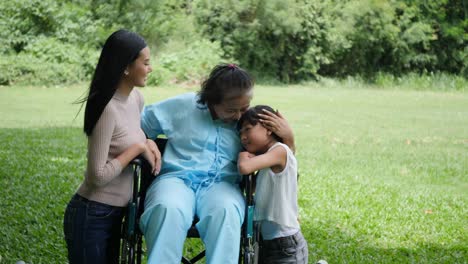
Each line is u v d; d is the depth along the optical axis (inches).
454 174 329.7
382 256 189.5
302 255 139.9
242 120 135.3
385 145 419.2
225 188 131.8
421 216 238.4
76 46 845.8
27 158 309.9
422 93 895.1
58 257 176.6
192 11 978.1
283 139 135.4
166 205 122.3
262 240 139.2
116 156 126.8
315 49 995.3
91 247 127.3
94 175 122.0
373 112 623.2
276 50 991.0
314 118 556.7
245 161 127.5
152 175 139.3
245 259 126.9
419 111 646.5
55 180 263.3
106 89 122.6
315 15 994.1
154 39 917.2
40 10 858.8
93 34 868.6
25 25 857.5
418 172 331.6
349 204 250.4
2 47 834.8
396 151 395.2
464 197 276.2
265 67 997.8
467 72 1055.6
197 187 134.6
